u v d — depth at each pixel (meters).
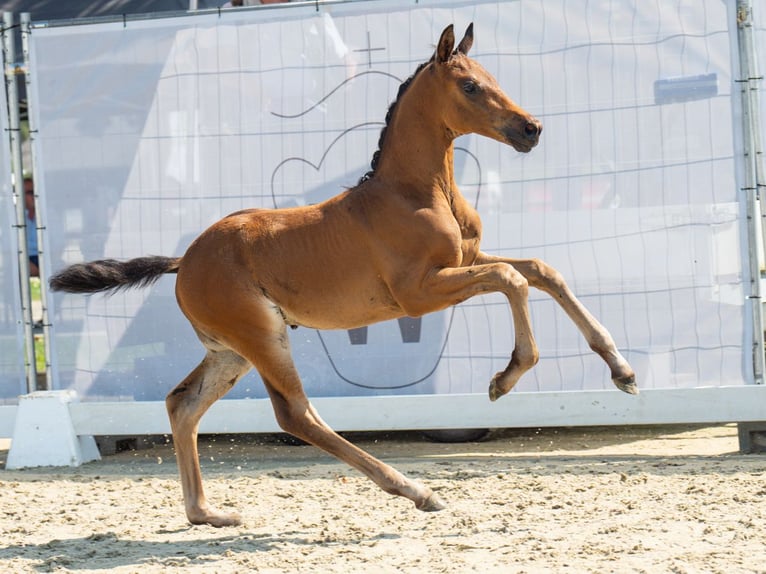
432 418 7.91
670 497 6.23
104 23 8.44
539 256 8.05
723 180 7.77
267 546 5.56
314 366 8.31
